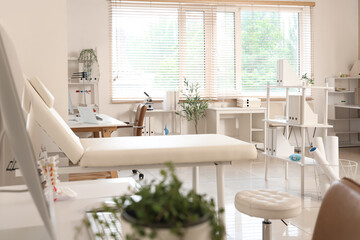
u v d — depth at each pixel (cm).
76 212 131
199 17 762
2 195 135
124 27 729
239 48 780
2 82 76
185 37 757
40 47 305
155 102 748
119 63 730
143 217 62
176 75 756
